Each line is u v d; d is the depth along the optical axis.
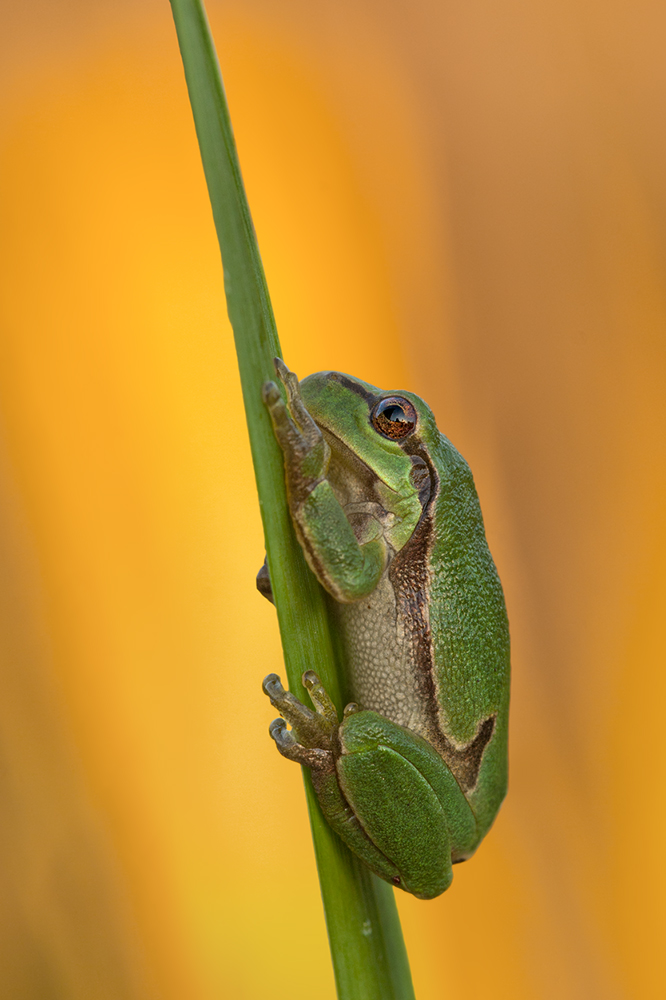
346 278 0.57
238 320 0.52
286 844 0.57
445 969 0.57
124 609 0.57
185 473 0.57
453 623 0.54
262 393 0.52
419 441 0.54
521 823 0.57
